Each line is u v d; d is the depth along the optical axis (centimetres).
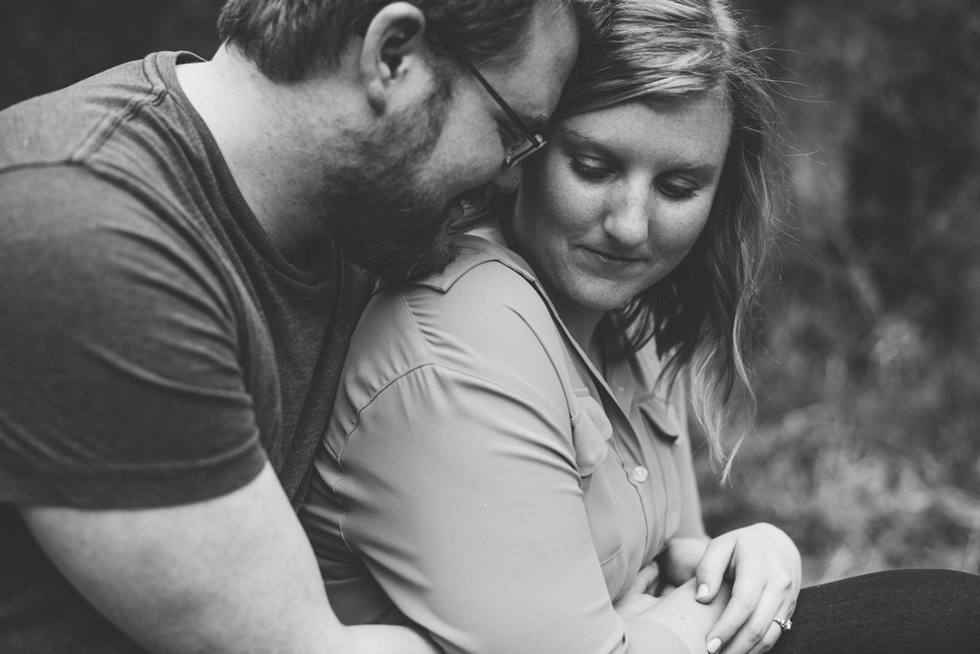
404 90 107
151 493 93
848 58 331
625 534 136
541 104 113
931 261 342
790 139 323
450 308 119
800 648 137
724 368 158
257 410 107
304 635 102
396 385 117
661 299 155
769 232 153
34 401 90
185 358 93
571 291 131
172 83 108
